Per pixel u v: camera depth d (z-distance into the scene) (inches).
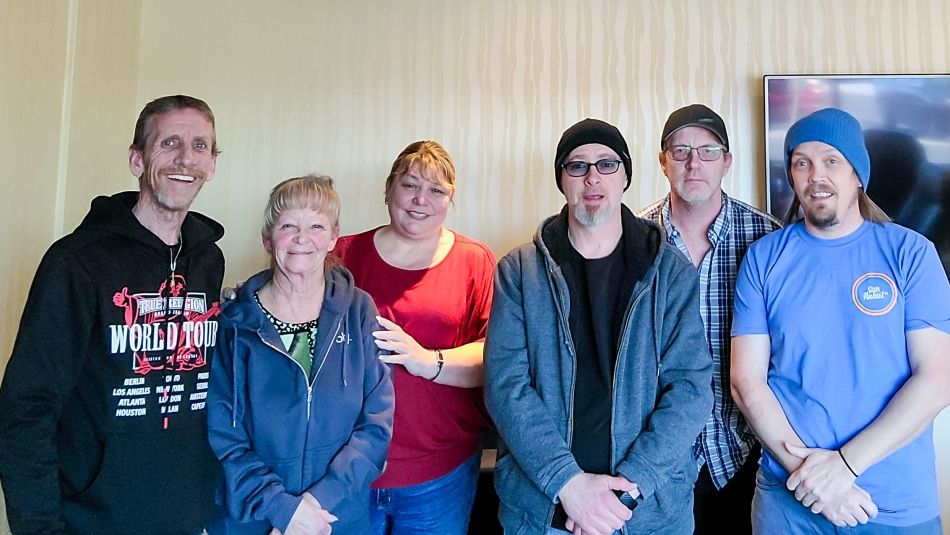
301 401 54.5
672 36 93.5
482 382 64.0
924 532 54.7
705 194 67.0
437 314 65.6
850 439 55.2
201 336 54.2
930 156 86.3
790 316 58.6
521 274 58.4
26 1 74.2
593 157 56.7
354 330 58.6
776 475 58.9
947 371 54.1
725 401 66.8
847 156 57.8
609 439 52.8
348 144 95.8
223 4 97.6
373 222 95.2
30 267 76.1
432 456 63.8
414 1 96.3
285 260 54.9
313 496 52.3
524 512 53.7
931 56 90.4
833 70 91.4
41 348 46.6
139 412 49.9
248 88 96.8
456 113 95.0
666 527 51.9
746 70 92.4
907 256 56.3
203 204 95.7
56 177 80.8
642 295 55.1
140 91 97.7
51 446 47.0
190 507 52.0
